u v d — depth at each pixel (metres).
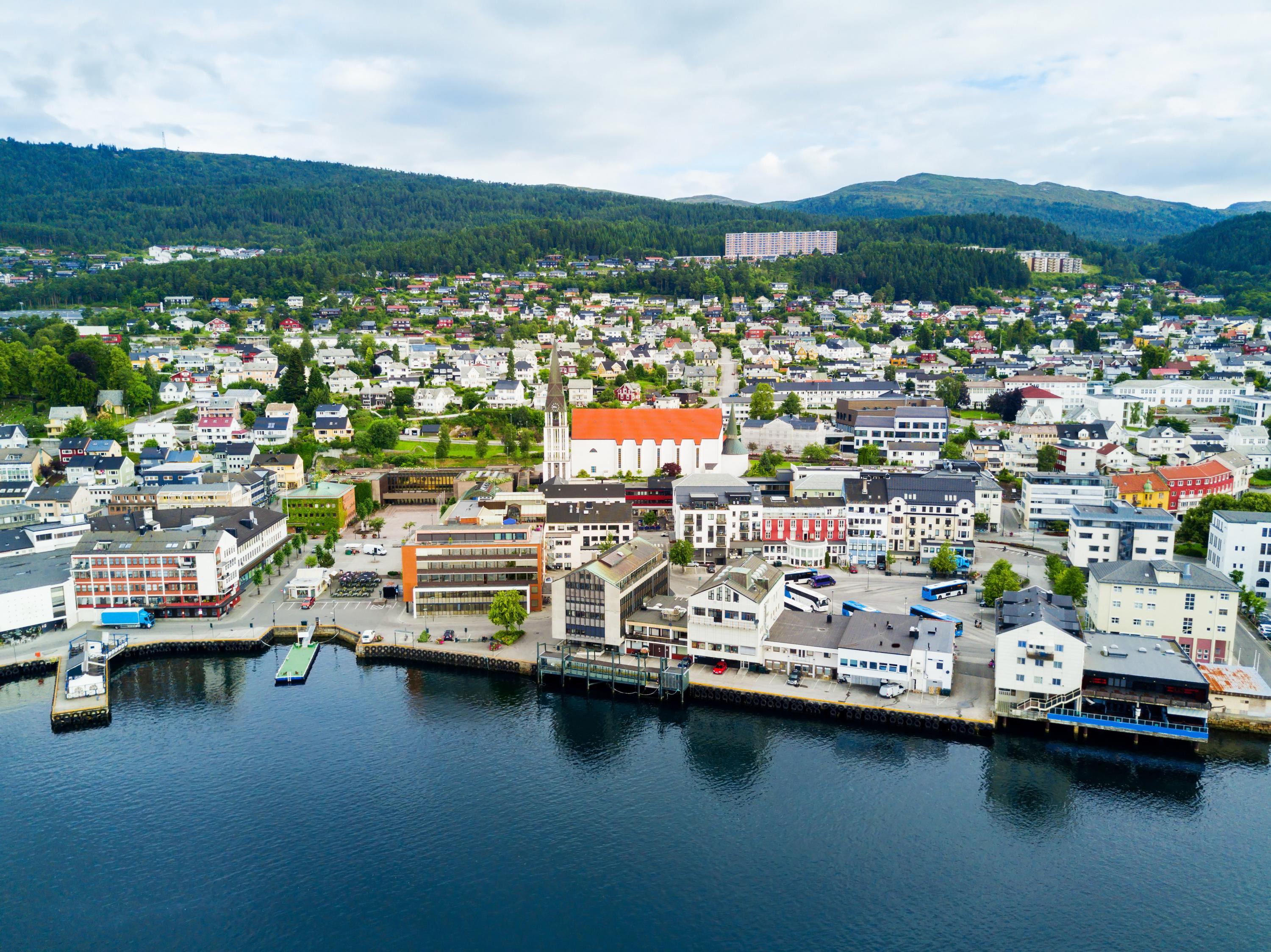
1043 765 139.25
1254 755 140.50
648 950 105.00
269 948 105.69
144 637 189.12
